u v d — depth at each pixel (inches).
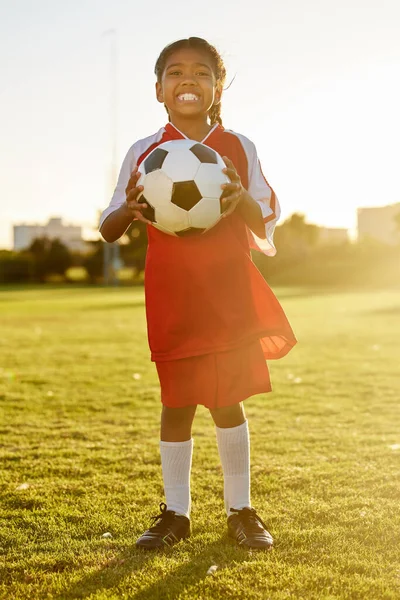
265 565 86.8
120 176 103.3
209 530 101.9
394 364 296.2
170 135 100.2
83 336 440.1
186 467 101.0
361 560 88.7
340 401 214.5
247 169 99.9
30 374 278.2
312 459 144.0
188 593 80.0
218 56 100.3
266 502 114.8
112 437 169.2
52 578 85.9
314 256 1589.6
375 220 2091.5
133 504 116.0
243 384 94.3
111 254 1653.5
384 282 1469.0
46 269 1718.8
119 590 81.7
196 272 93.4
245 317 94.6
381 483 124.3
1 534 102.2
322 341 390.3
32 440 165.8
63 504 116.3
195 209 91.4
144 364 308.3
